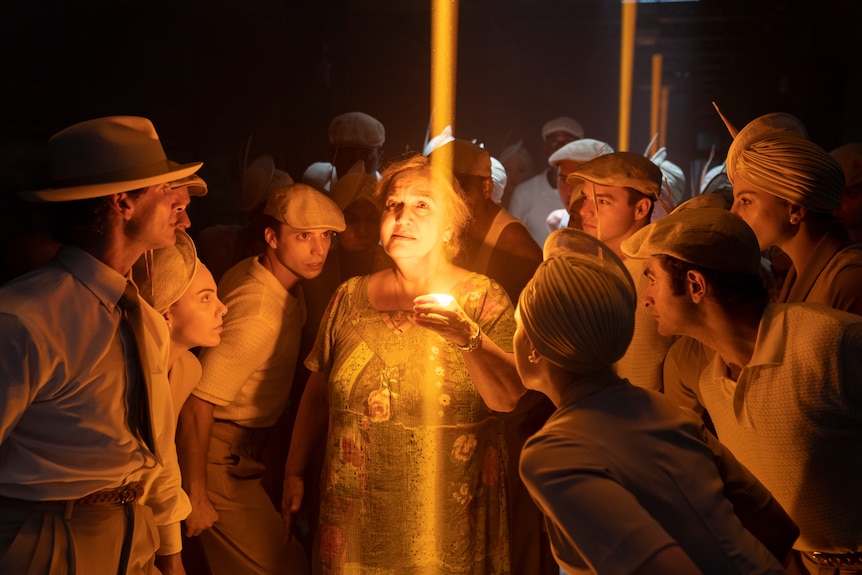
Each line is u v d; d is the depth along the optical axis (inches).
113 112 493.4
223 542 123.0
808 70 525.7
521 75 634.2
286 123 387.2
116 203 84.9
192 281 108.0
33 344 79.0
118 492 87.4
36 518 82.3
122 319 86.7
